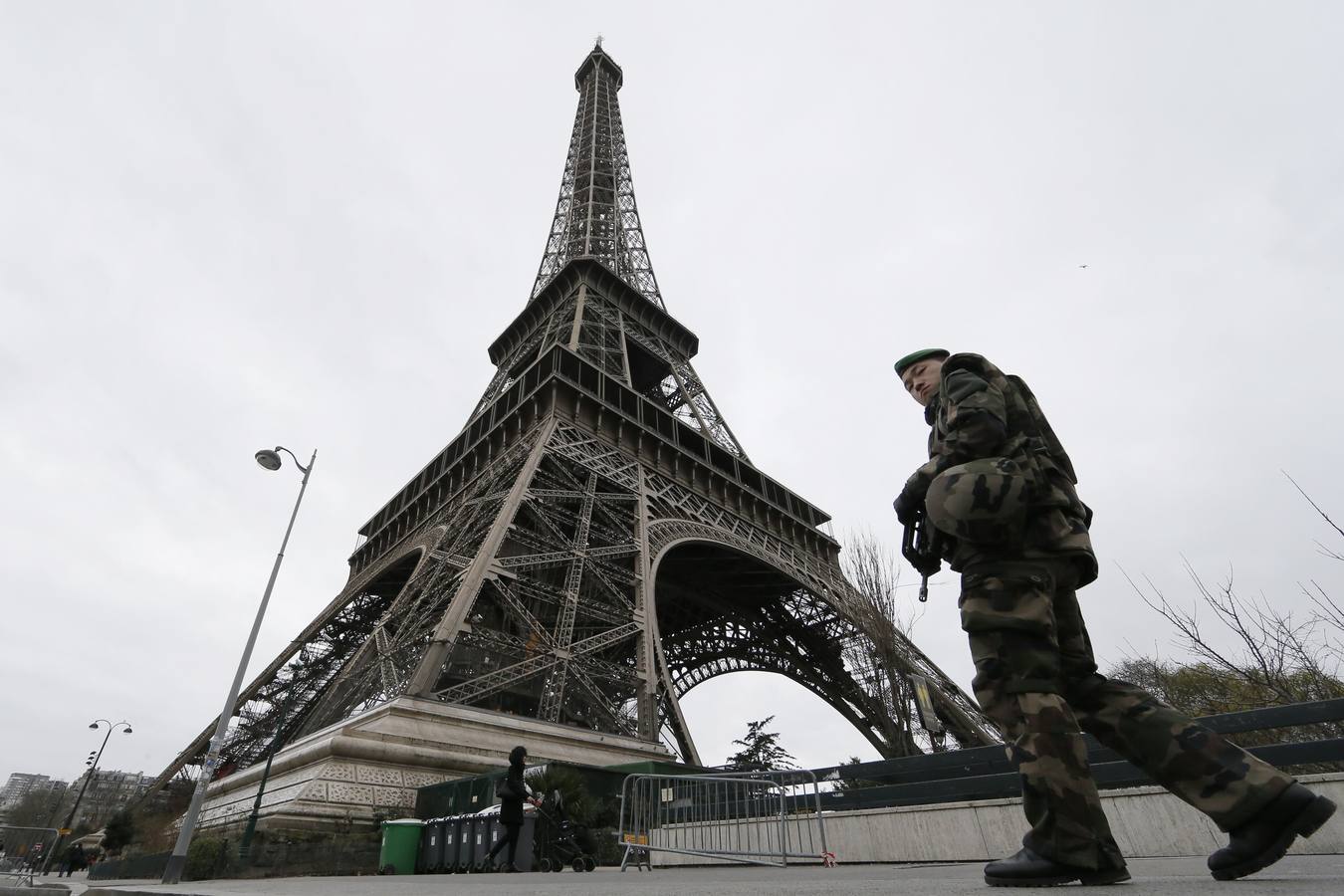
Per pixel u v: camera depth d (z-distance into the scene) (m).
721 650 62.06
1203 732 3.02
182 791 43.66
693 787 14.09
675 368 66.75
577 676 29.50
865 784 15.23
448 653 26.95
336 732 26.67
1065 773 3.05
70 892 15.19
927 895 2.76
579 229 85.00
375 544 60.38
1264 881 2.72
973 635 3.52
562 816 16.14
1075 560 3.49
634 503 42.03
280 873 18.91
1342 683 11.87
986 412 3.57
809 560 57.22
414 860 18.39
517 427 46.66
